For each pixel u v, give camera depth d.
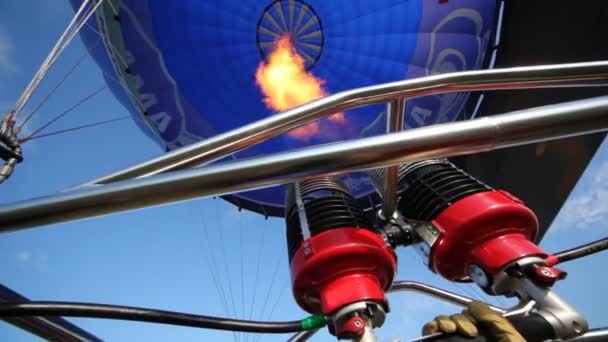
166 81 11.00
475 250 2.27
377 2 10.84
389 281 2.45
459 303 4.46
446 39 10.59
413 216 2.72
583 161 4.80
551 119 1.15
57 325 2.03
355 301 1.97
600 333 1.56
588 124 1.16
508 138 1.17
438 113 10.50
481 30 9.90
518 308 1.81
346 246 2.22
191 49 10.95
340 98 1.68
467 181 2.67
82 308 2.00
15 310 1.83
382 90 1.73
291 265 2.49
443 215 2.46
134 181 1.09
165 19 10.39
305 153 1.14
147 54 10.58
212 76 11.39
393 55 11.32
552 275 1.74
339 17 11.12
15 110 2.35
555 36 6.14
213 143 1.50
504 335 1.35
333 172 1.16
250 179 1.12
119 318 2.10
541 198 5.47
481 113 7.84
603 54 5.08
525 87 1.81
